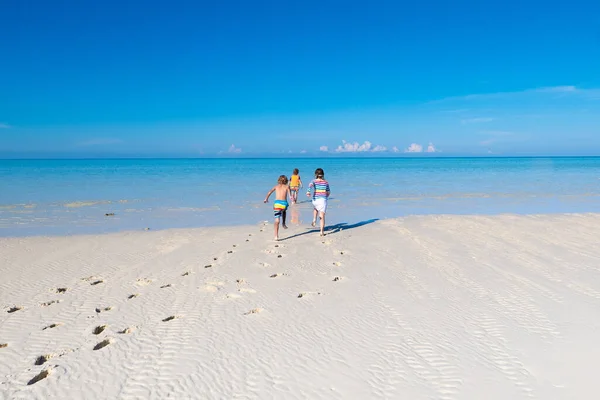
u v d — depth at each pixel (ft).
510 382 12.75
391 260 27.09
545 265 25.35
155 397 12.10
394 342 15.44
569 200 64.18
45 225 41.73
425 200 64.59
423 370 13.50
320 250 30.09
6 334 16.20
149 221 44.50
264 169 196.85
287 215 49.11
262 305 19.16
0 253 29.37
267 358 14.29
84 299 20.04
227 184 95.61
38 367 13.78
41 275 24.07
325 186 35.40
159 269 25.20
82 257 28.27
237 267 25.46
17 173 146.20
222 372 13.41
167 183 98.27
